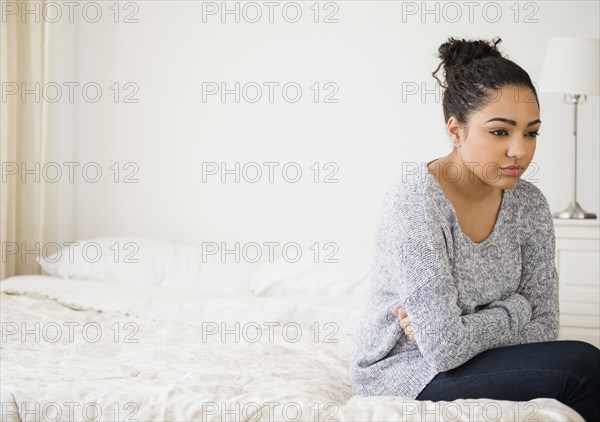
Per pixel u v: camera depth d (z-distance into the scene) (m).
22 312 2.50
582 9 3.25
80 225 3.69
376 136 3.42
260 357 2.02
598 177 3.28
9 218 3.29
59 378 1.76
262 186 3.54
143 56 3.61
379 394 1.55
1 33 3.14
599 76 2.91
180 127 3.60
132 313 2.58
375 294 1.60
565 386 1.38
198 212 3.60
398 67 3.39
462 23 3.33
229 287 3.03
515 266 1.58
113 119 3.65
